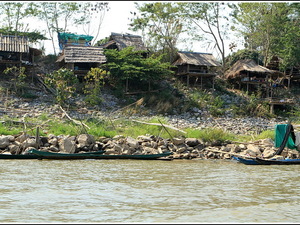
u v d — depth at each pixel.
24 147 27.30
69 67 48.56
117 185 18.05
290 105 54.31
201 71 56.84
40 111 38.25
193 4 60.09
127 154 28.42
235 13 63.31
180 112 46.59
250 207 14.54
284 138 28.14
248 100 53.97
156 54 60.84
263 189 17.97
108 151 28.45
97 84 44.16
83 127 30.80
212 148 30.83
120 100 47.44
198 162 27.41
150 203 14.74
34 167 22.47
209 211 13.80
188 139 31.00
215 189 17.72
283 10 61.19
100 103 45.03
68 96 43.53
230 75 58.75
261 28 61.59
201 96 51.66
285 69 60.66
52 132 31.81
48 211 13.26
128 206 14.21
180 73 56.06
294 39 59.22
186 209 13.98
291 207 14.69
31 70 49.62
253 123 43.75
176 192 16.84
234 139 34.25
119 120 36.41
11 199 14.66
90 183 18.28
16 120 33.81
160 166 24.81
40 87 46.47
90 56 48.88
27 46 46.84
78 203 14.42
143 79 48.88
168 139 31.33
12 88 44.25
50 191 16.23
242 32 65.56
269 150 29.97
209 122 42.16
